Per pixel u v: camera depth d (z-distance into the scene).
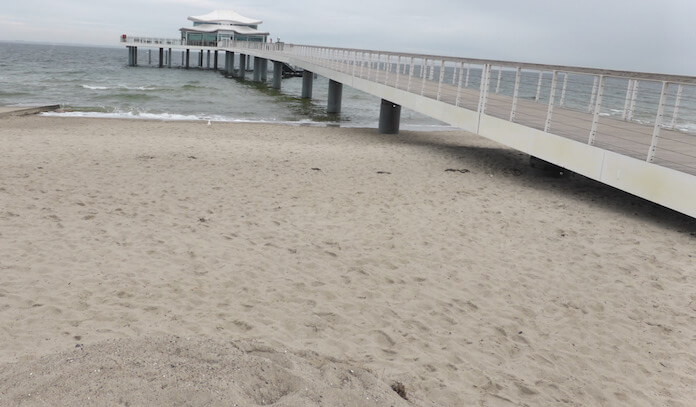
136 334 3.87
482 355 3.95
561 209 8.34
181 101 26.52
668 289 5.41
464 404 3.20
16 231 6.02
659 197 6.91
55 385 2.22
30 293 4.52
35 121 16.66
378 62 18.06
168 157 10.99
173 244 5.91
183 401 2.14
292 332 4.09
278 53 37.31
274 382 2.45
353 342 3.99
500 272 5.65
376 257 5.87
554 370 3.81
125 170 9.55
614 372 3.86
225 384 2.28
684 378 3.82
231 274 5.18
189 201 7.75
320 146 13.88
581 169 8.32
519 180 10.58
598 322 4.65
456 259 5.95
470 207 8.19
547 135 9.11
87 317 4.14
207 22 71.12
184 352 2.63
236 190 8.54
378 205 8.07
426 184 9.70
